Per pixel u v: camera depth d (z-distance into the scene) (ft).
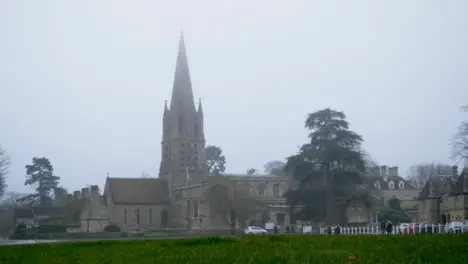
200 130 579.48
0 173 424.05
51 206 600.80
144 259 79.77
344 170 334.03
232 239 103.81
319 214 338.54
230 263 72.02
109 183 535.60
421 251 77.15
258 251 82.74
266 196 535.19
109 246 101.50
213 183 472.44
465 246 81.15
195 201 497.87
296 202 347.77
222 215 467.93
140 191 542.57
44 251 95.81
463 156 292.20
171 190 547.08
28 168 639.35
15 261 82.38
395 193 570.87
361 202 334.03
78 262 79.56
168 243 101.35
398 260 70.64
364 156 396.98
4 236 474.90
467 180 359.05
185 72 586.04
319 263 69.31
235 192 468.34
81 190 595.06
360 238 99.25
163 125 586.45
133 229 506.07
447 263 67.77
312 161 338.54
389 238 96.89
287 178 542.16
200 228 472.03
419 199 421.18
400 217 434.30
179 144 565.53
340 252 79.00
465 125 293.02
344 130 337.11
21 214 542.16
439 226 211.20
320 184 334.24
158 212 543.39
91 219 495.00
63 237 397.19
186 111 575.38
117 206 521.65
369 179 393.91
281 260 72.08
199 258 77.87
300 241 96.32
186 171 542.57
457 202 364.17
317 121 341.82
